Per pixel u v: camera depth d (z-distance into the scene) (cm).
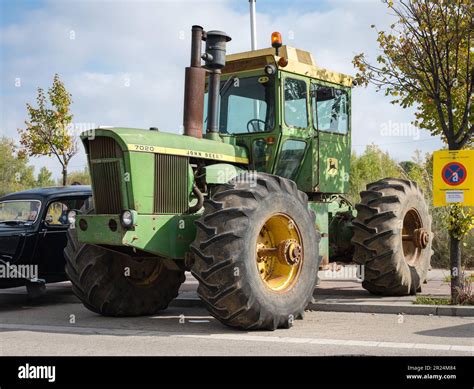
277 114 784
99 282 757
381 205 884
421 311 768
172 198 696
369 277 883
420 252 957
